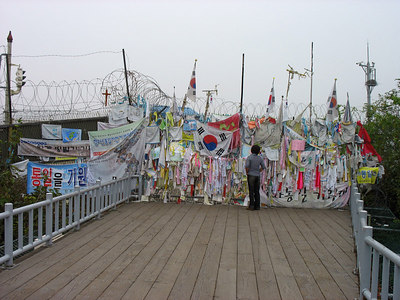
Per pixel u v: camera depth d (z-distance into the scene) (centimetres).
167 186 1069
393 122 1191
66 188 1058
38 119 1146
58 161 1162
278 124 1038
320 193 1045
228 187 1056
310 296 449
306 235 750
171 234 728
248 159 990
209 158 1052
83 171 1070
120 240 679
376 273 392
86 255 590
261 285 480
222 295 446
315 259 595
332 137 1052
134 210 955
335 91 1048
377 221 1003
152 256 589
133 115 1102
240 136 1052
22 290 449
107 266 540
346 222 881
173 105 1065
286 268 549
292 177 1051
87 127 1198
